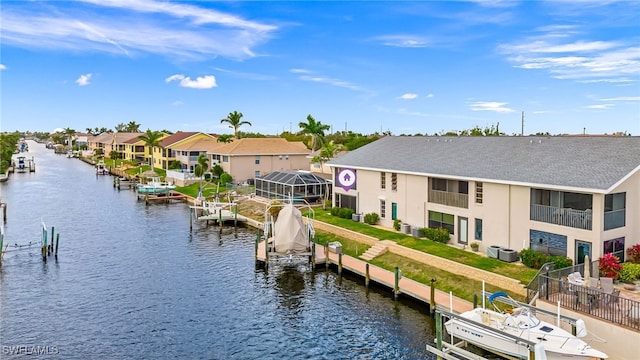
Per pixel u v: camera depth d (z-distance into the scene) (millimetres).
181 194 81625
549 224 31844
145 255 44250
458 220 38906
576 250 30453
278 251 40219
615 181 28219
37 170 137625
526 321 22922
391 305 31328
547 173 32688
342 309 30922
